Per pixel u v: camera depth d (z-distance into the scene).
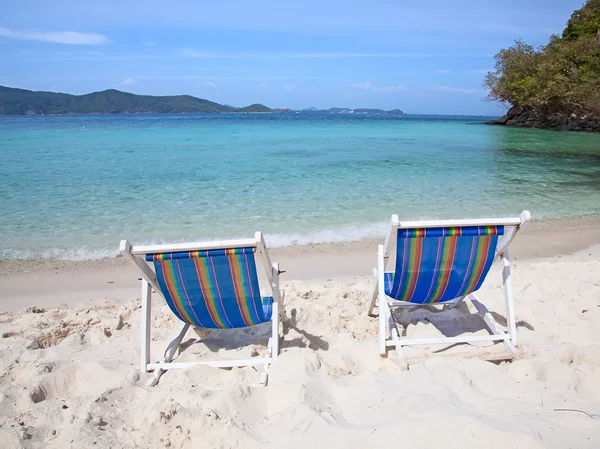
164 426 2.23
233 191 10.16
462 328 3.82
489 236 3.04
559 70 38.66
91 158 15.33
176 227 7.59
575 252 6.46
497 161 15.50
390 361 3.18
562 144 22.89
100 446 2.12
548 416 2.16
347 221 7.94
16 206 8.88
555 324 3.72
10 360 3.33
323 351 3.44
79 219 8.05
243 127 40.06
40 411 2.41
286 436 2.14
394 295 3.45
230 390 2.51
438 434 1.98
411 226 2.92
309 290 4.80
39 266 6.12
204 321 3.40
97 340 3.86
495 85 43.31
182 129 35.75
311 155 16.47
